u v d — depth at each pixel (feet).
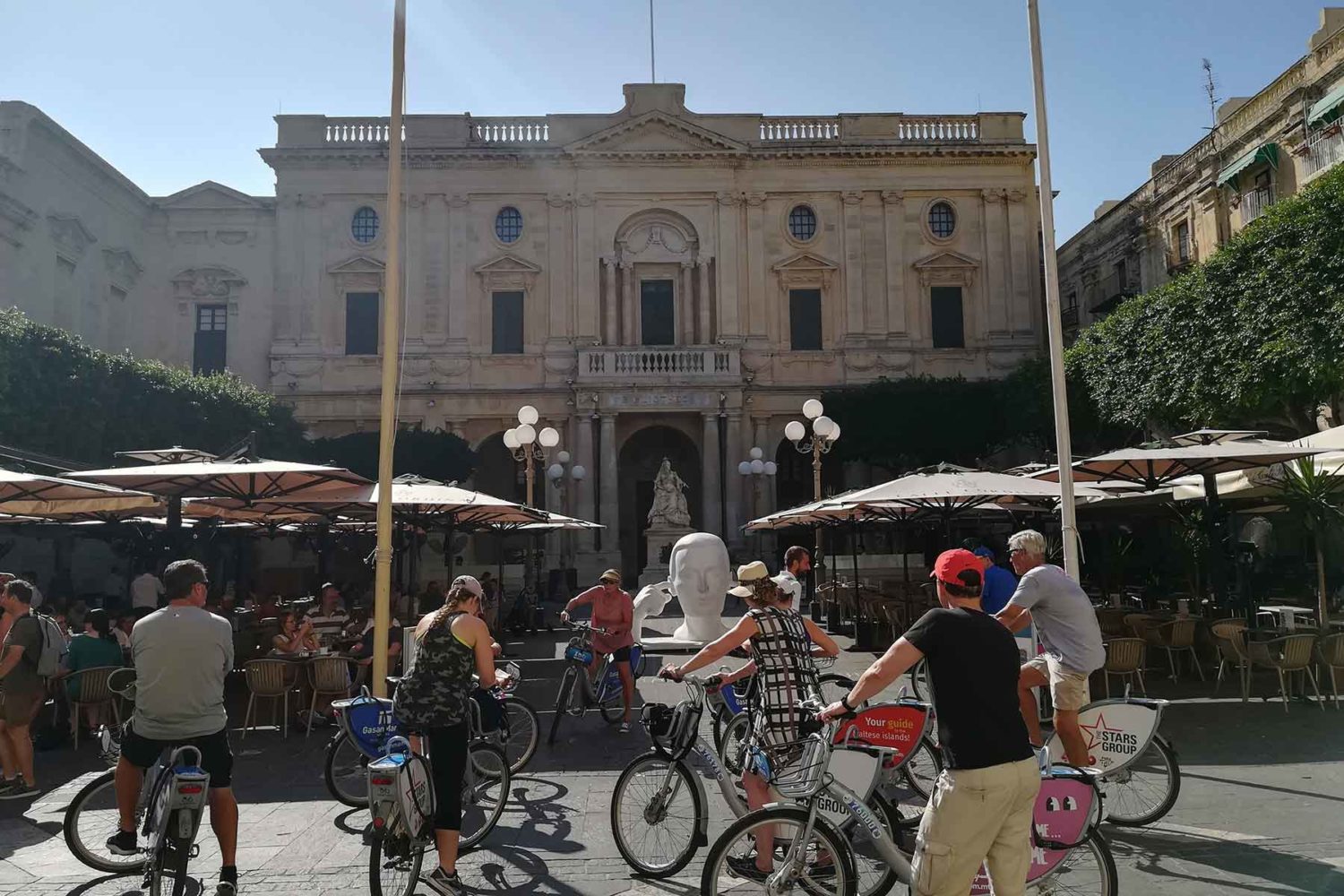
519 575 122.62
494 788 27.61
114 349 136.26
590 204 145.18
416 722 20.92
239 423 112.37
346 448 126.93
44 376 88.84
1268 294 76.95
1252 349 79.61
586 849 24.13
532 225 145.28
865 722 21.38
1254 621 50.60
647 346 138.31
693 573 53.16
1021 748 15.37
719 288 144.56
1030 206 146.41
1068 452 32.91
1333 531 51.55
